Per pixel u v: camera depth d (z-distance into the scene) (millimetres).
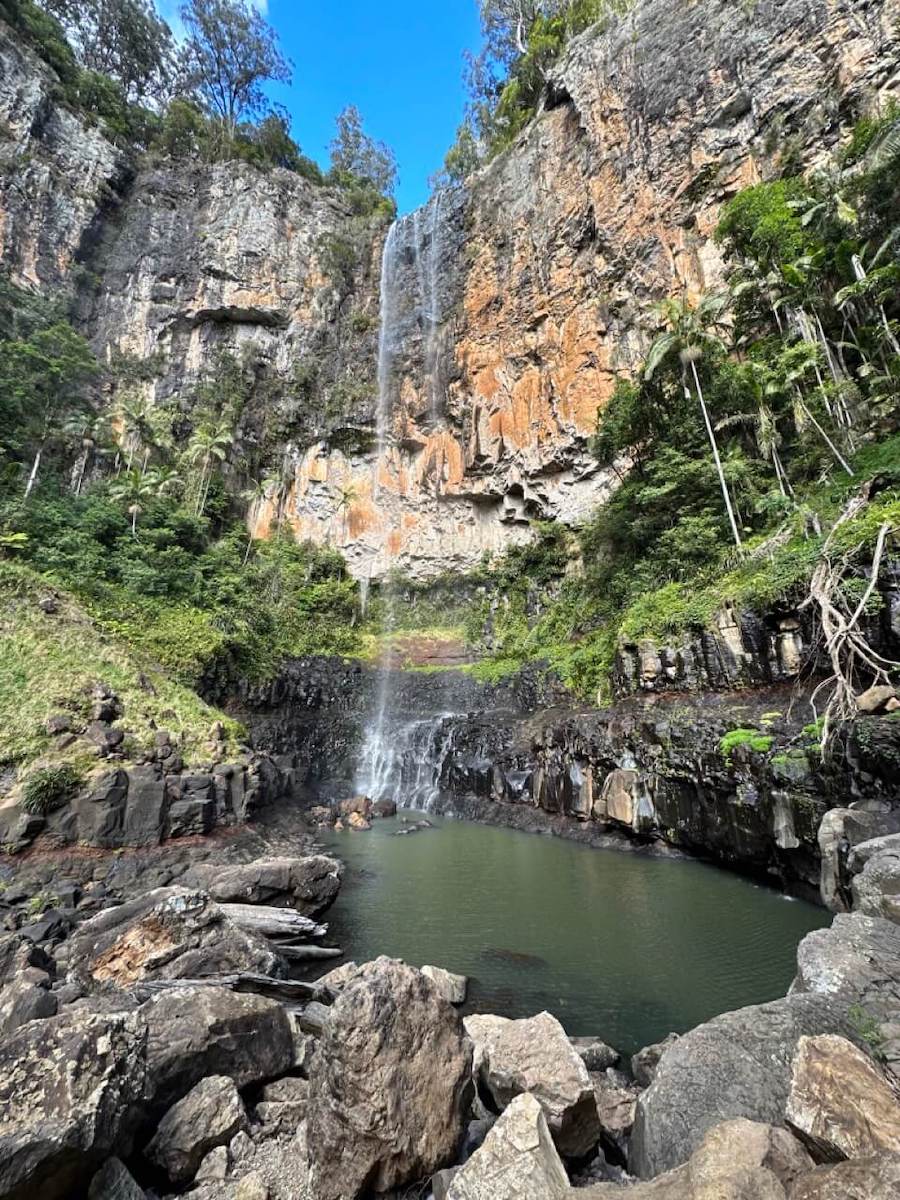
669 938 7512
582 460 24828
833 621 9789
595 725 14227
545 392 26141
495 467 28125
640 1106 3320
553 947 7355
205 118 42312
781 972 6395
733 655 12062
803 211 16328
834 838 7453
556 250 25938
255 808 13648
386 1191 2863
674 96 22000
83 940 6145
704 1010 5723
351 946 7488
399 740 20859
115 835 10664
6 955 5656
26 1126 2637
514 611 26438
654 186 22359
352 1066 3018
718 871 10414
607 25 25484
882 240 15195
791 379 14992
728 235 17625
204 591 23172
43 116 33625
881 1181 1860
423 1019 3316
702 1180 2152
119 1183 2861
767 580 11609
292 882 8500
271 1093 3920
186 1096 3504
